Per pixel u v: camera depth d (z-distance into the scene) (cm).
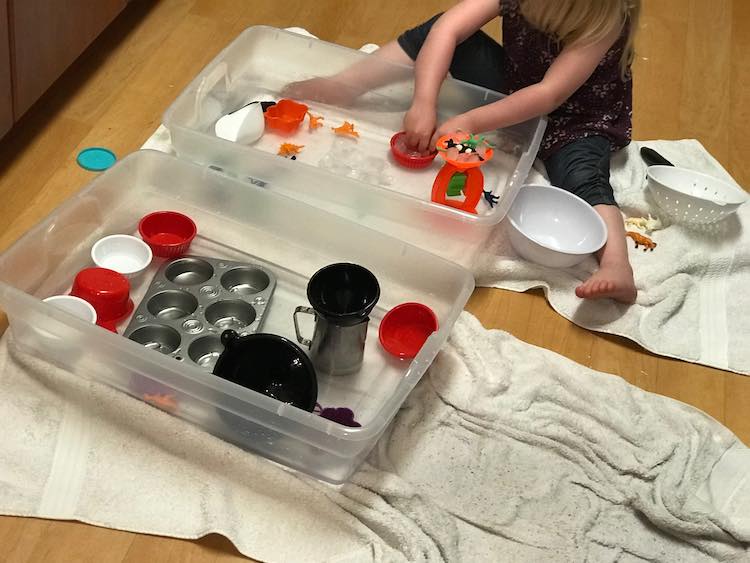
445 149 136
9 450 107
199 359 119
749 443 126
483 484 114
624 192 155
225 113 157
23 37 134
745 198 152
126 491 106
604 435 120
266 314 126
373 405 119
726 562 111
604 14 142
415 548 104
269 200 135
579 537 110
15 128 149
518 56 155
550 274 140
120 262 127
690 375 133
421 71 150
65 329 110
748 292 145
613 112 157
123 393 113
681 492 115
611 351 135
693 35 202
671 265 143
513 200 141
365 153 154
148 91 161
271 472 108
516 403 121
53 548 101
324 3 190
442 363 124
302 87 162
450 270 127
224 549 104
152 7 179
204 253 134
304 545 104
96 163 146
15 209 138
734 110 184
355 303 117
